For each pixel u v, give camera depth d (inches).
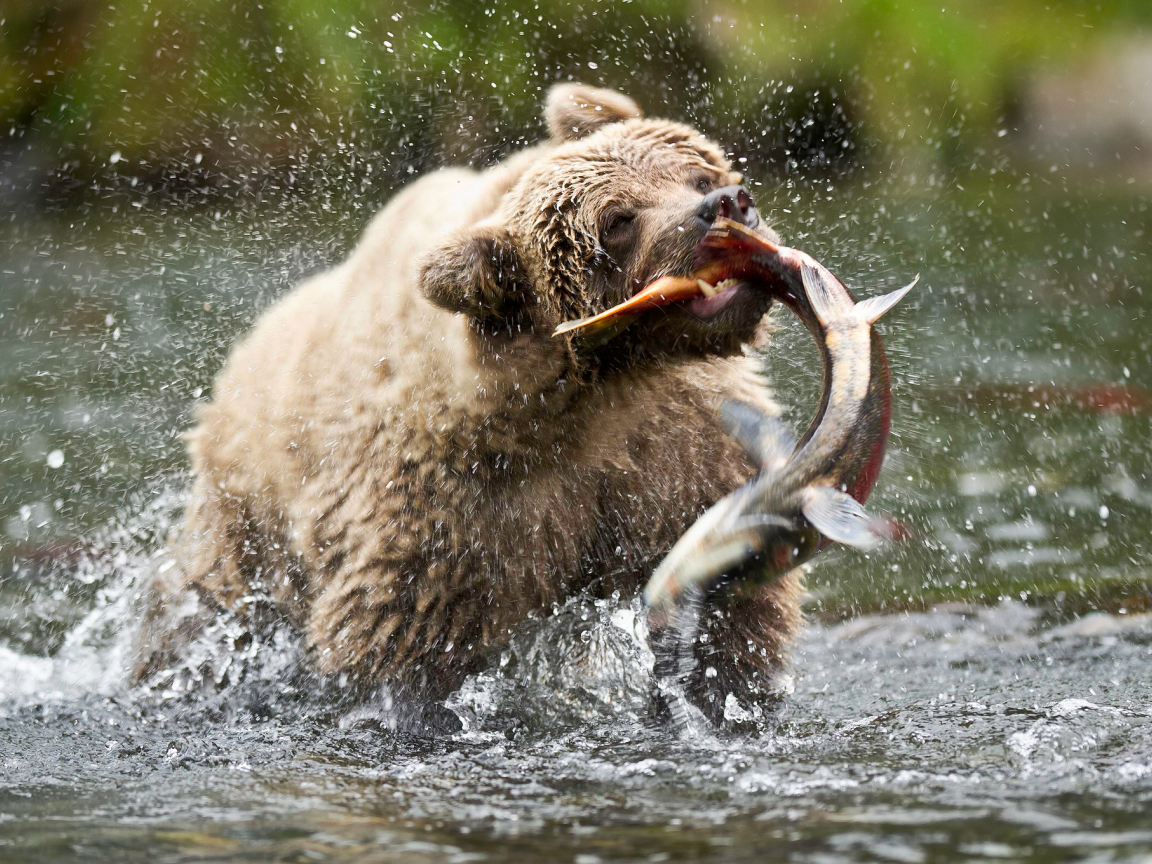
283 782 291.3
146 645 422.0
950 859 209.6
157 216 1123.3
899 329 811.4
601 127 378.6
